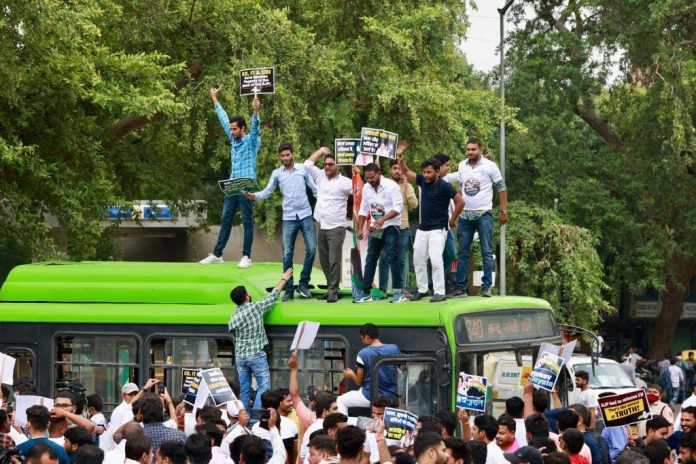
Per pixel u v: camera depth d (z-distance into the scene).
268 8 30.83
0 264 40.62
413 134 31.19
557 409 15.05
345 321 15.84
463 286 17.17
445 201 16.41
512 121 32.97
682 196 39.75
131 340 16.64
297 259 41.12
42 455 10.50
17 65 23.30
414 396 15.27
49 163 25.41
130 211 32.88
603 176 41.53
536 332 16.55
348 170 30.67
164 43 29.02
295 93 29.98
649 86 39.88
